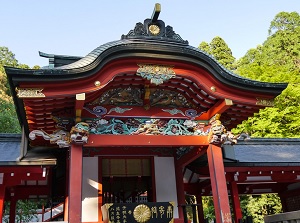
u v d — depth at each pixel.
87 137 7.94
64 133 8.10
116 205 7.85
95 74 7.44
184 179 13.83
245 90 8.63
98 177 10.23
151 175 10.83
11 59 47.50
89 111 8.33
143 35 8.30
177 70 8.10
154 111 8.81
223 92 8.46
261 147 15.59
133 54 7.62
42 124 8.55
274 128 21.22
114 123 8.45
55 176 11.27
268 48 35.69
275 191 15.87
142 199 16.66
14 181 9.77
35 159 9.66
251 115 9.59
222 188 8.40
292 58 33.81
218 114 8.84
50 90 7.22
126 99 8.70
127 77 8.24
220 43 36.38
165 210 8.06
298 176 12.62
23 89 7.04
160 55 7.79
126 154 10.78
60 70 7.06
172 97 9.03
